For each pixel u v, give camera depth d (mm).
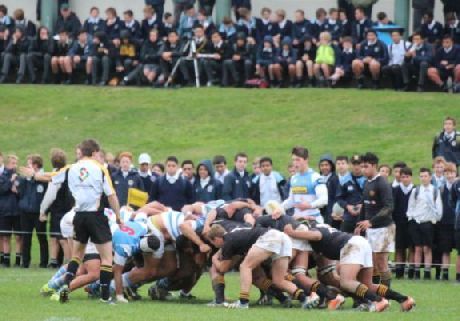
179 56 95250
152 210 44781
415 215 57281
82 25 101875
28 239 60562
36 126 88812
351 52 91312
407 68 89250
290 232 41750
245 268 41094
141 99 92875
